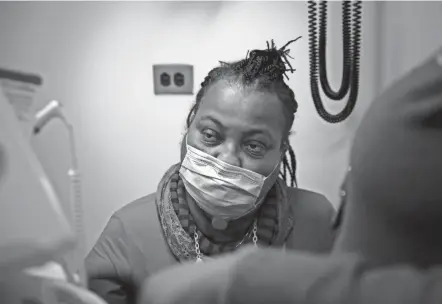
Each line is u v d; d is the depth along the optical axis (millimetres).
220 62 888
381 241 304
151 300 335
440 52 303
